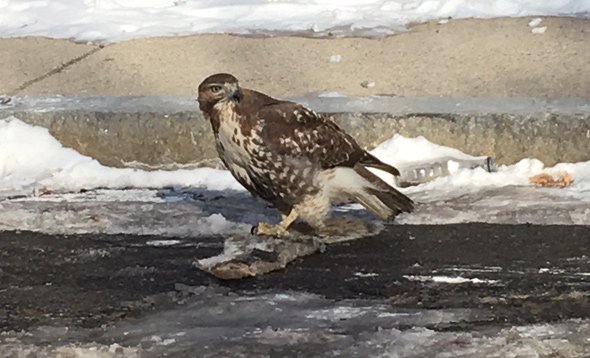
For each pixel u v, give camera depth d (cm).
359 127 802
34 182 788
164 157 815
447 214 698
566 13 1080
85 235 680
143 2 1220
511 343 511
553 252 635
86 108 830
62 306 570
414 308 557
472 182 760
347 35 1028
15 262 636
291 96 852
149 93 876
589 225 675
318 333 525
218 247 656
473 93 850
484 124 793
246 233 667
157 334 529
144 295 582
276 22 1101
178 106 828
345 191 650
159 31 1070
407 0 1178
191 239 671
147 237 676
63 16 1158
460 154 790
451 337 518
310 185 631
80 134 823
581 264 617
